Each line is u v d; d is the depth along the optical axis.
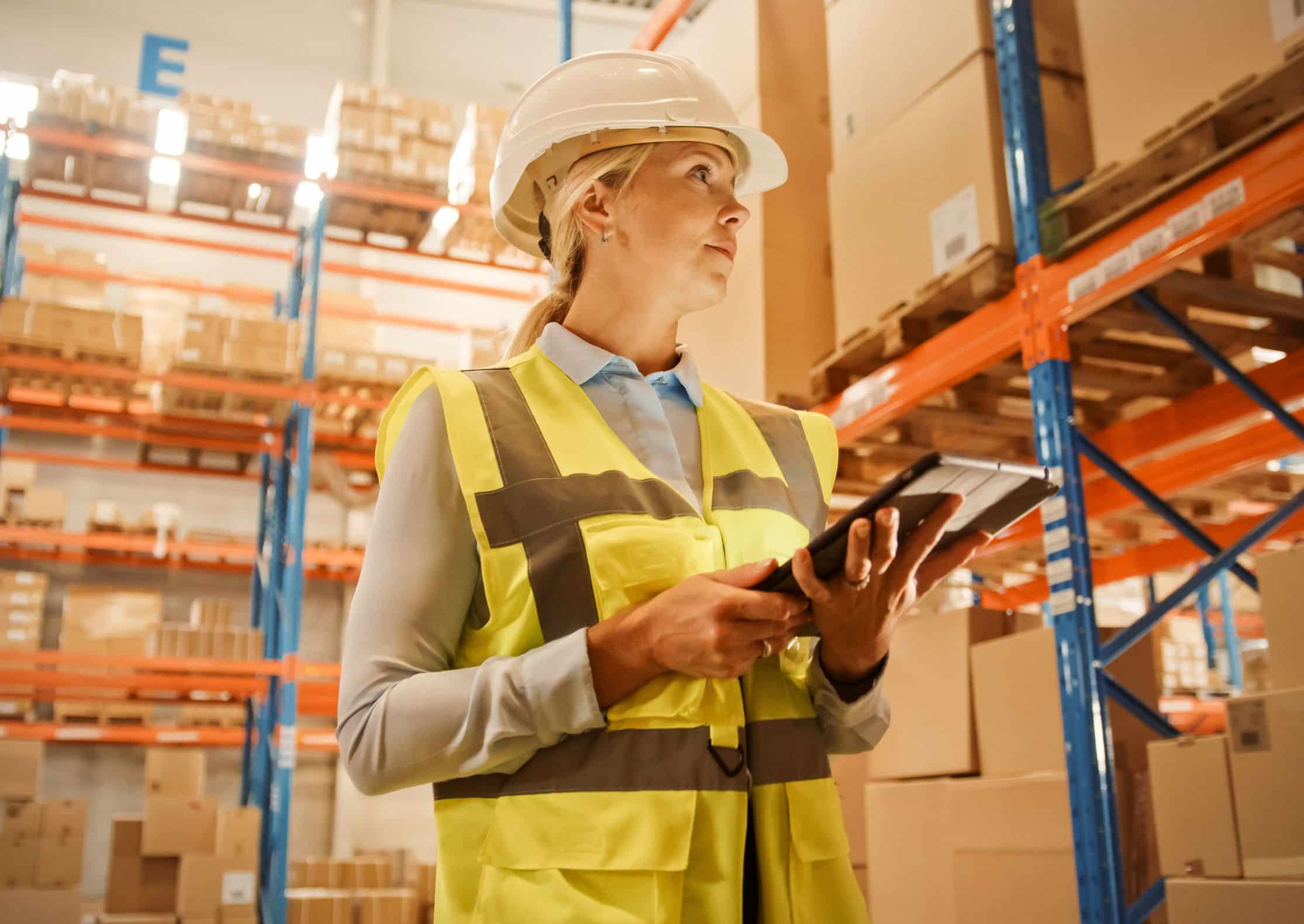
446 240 9.82
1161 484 4.29
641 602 1.04
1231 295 3.20
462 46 13.05
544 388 1.19
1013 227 3.18
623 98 1.26
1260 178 2.46
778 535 1.19
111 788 10.12
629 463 1.14
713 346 4.25
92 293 9.97
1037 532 4.89
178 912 6.98
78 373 7.82
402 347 12.07
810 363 4.00
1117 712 3.07
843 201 3.87
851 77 3.93
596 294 1.28
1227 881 2.45
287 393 8.18
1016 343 3.10
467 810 1.03
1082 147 3.27
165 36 11.85
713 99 1.29
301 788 10.77
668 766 0.98
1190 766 2.63
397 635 1.06
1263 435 3.95
